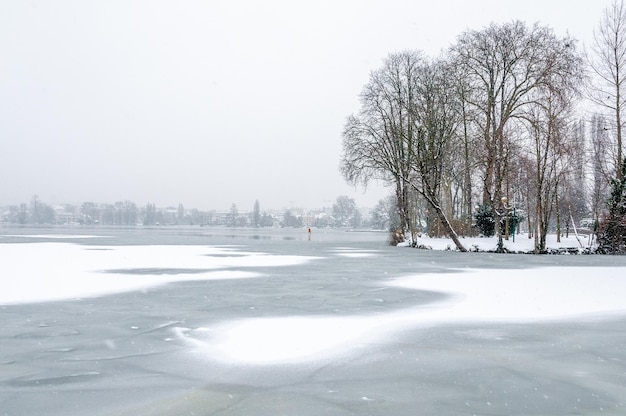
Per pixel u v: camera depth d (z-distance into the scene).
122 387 6.84
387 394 6.61
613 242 38.69
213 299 14.16
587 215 67.25
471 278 19.73
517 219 46.00
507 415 5.90
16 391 6.67
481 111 44.25
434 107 43.97
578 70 40.69
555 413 5.97
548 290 16.27
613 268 24.56
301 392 6.68
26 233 81.94
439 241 45.59
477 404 6.25
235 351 8.70
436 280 18.95
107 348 8.84
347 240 71.31
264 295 14.95
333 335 9.89
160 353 8.53
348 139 49.81
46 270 21.80
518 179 47.50
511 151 42.06
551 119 38.41
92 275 20.03
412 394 6.62
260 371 7.59
